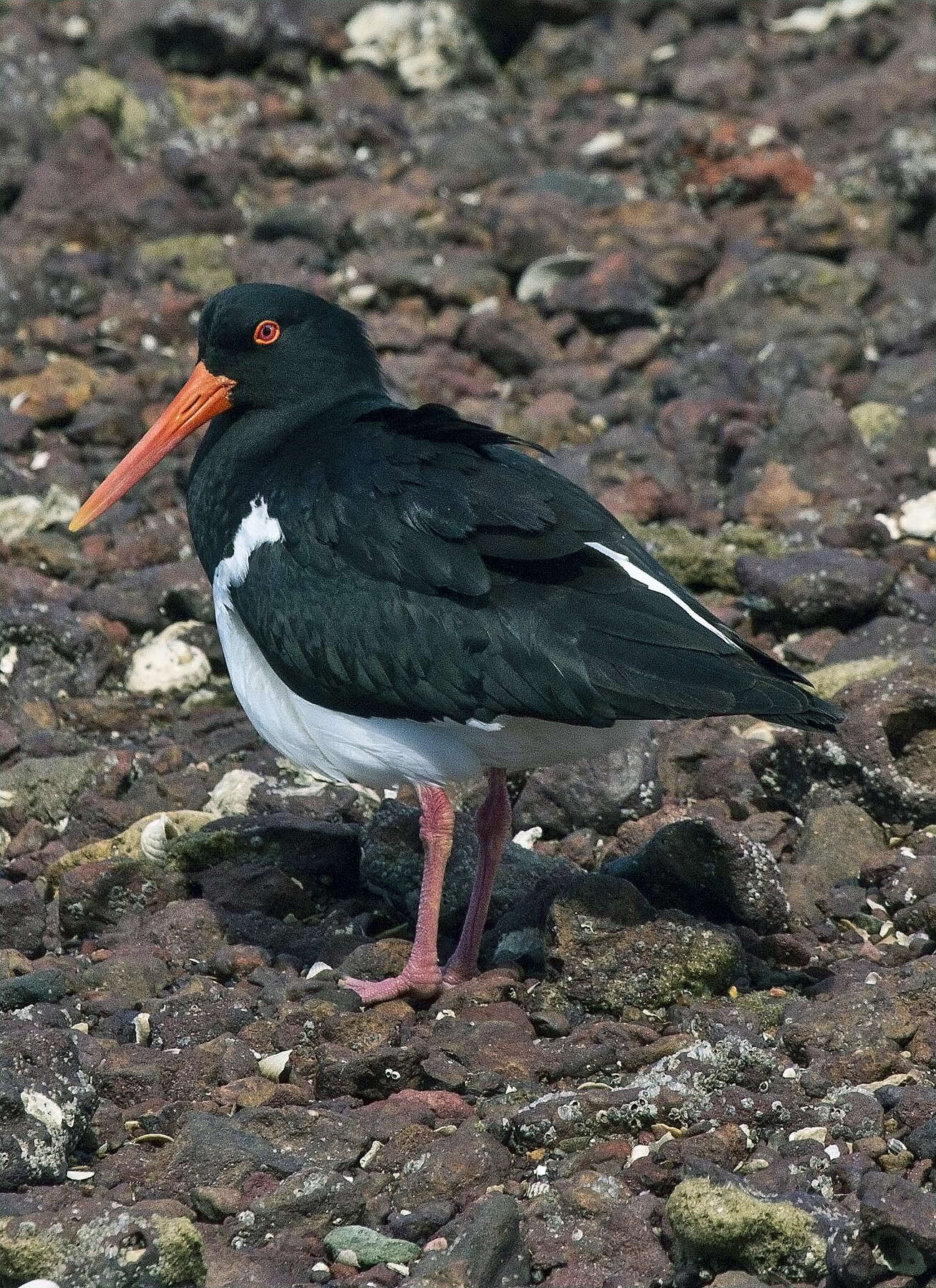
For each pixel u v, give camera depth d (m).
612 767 11.73
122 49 22.86
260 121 22.22
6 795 12.03
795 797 11.91
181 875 11.12
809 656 13.52
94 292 18.52
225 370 11.30
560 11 23.62
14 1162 8.37
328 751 10.36
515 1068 9.23
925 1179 8.35
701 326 18.08
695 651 9.31
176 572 14.48
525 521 9.48
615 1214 8.11
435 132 22.22
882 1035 9.26
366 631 9.74
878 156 19.88
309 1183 8.30
